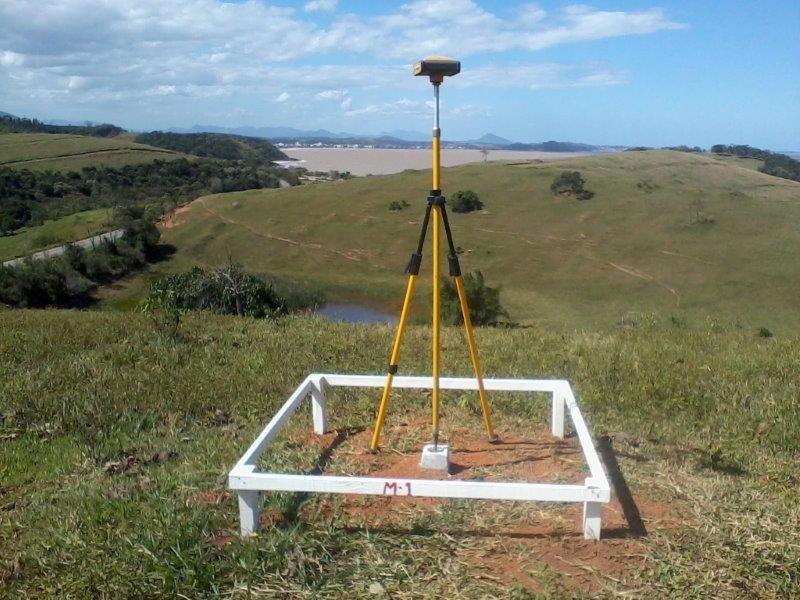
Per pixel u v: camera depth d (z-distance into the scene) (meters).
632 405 6.33
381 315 35.31
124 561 3.61
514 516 4.02
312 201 63.81
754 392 6.76
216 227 56.78
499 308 23.31
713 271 44.25
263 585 3.44
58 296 36.59
